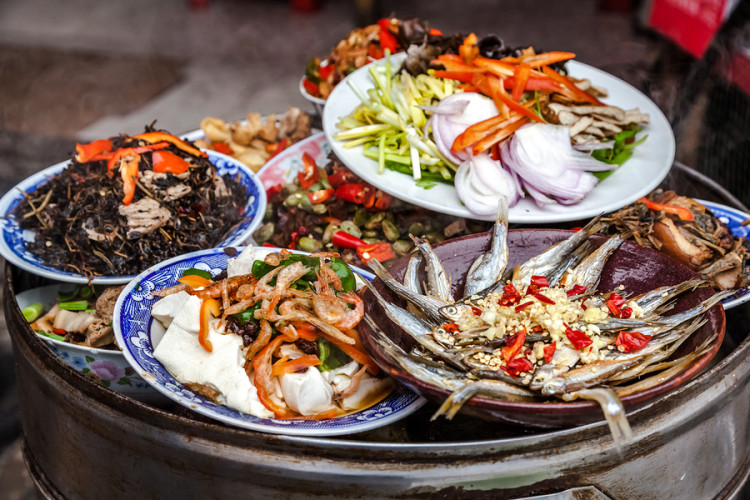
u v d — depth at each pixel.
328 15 6.57
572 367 1.16
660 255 1.38
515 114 1.75
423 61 2.02
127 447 1.26
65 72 5.52
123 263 1.58
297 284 1.33
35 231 1.67
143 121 4.66
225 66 5.56
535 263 1.42
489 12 6.36
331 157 2.06
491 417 1.08
